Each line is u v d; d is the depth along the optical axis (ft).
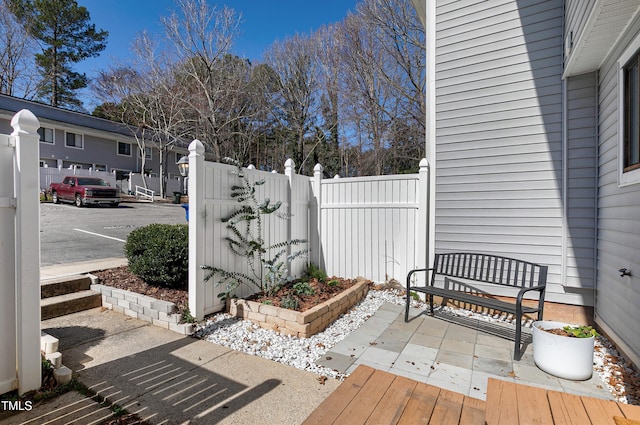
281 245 15.20
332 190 17.93
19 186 6.97
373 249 16.78
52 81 76.59
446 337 11.32
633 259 8.86
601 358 9.73
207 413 6.82
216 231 12.35
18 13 70.49
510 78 13.51
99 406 6.97
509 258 12.94
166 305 11.35
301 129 65.16
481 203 14.08
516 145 13.42
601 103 11.51
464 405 5.51
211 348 9.93
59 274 14.19
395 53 51.49
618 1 8.08
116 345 9.96
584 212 12.14
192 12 51.70
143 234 14.15
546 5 12.81
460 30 14.53
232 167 13.12
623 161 9.53
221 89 56.34
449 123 14.80
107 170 67.41
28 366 7.12
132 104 66.23
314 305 12.55
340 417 5.10
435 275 14.51
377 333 11.59
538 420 4.71
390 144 53.31
